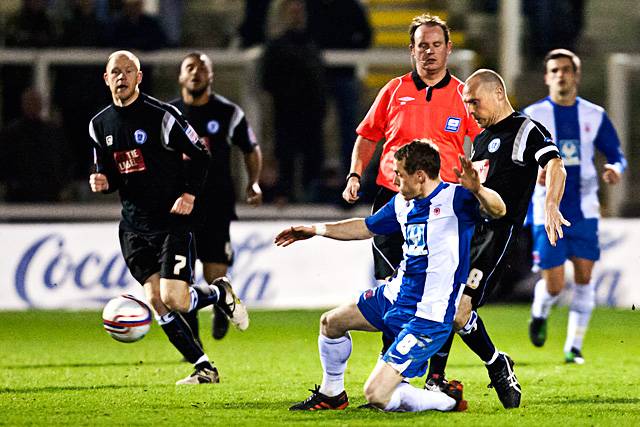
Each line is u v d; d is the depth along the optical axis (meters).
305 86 43.75
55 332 35.69
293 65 43.53
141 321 23.77
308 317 39.56
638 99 45.16
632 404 22.14
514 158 21.20
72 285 40.28
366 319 20.50
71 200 45.31
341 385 21.25
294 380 25.73
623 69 45.09
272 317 39.62
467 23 59.00
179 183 24.86
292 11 43.66
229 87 44.84
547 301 30.78
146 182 24.62
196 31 57.16
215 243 30.06
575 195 29.89
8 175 43.94
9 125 43.84
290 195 44.78
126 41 45.03
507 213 21.27
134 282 40.25
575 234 29.80
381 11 59.31
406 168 19.73
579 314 29.39
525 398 22.94
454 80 23.28
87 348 32.06
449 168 23.02
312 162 44.75
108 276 40.22
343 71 45.34
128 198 24.91
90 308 40.22
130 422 19.98
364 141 24.09
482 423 19.67
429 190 19.83
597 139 30.44
